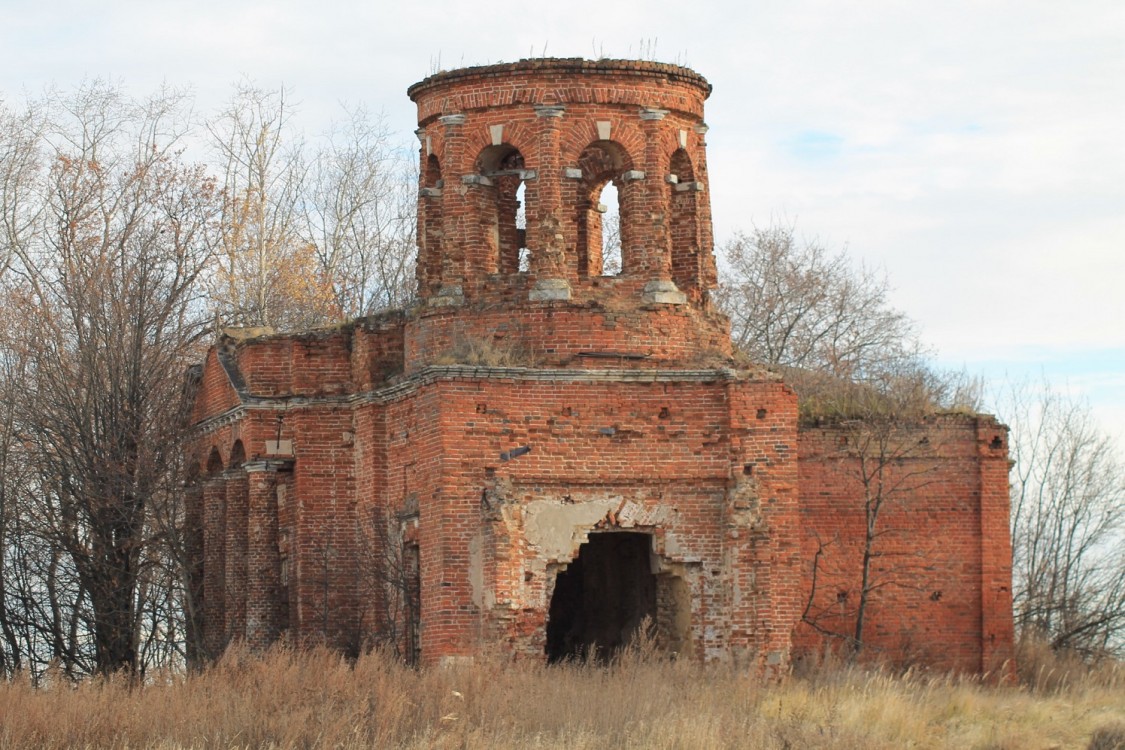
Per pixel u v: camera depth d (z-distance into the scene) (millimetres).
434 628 36906
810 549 41625
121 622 44469
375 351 41219
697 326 38906
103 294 47125
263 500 41938
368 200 66688
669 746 28375
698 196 39812
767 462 37812
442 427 36906
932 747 30656
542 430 37406
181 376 47938
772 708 32938
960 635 41906
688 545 37844
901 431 42312
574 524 37438
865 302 66812
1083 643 48656
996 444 42500
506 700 30922
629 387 37875
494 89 38750
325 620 40812
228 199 61531
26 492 46562
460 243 38906
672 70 39125
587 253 42781
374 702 31031
